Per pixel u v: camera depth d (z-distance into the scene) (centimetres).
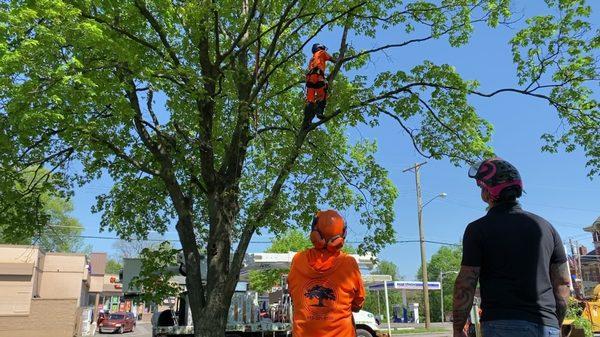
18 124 716
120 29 889
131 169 1209
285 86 1212
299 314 347
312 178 1220
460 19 1038
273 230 1146
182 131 1073
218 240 1010
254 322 1467
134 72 819
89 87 707
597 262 4556
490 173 316
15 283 3089
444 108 1098
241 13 1126
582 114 958
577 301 1598
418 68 1070
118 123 940
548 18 934
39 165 1142
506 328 283
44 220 1224
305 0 1008
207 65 1022
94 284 5519
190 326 1387
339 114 1063
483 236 302
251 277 3011
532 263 291
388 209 1194
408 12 1052
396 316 5447
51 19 688
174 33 977
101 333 3766
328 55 988
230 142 1114
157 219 1306
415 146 1138
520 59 967
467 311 300
